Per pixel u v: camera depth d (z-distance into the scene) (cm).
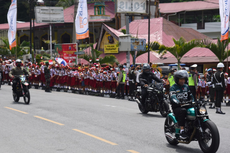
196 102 670
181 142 686
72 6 6306
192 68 1452
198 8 5306
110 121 1005
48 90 2131
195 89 1447
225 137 804
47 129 873
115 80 1912
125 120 1029
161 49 2723
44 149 670
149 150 675
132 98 1712
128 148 688
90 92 2069
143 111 1187
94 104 1442
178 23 5494
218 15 5325
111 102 1570
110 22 5409
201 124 648
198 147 708
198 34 4050
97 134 818
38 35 6078
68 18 5703
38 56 3603
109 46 3256
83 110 1230
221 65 1280
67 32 5822
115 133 833
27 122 971
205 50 3122
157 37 3544
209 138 639
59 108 1273
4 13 6838
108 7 5950
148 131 863
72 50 2966
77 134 815
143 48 2755
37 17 3625
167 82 1806
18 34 6125
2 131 842
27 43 4684
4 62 2709
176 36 3703
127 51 2397
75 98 1705
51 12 3672
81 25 2531
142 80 1168
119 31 3794
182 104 682
